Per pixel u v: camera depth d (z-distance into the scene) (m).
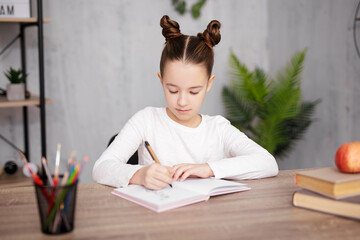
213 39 1.26
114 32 2.85
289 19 2.99
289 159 3.03
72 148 2.81
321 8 2.61
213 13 3.14
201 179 1.10
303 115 2.74
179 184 1.04
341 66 2.43
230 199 0.96
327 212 0.85
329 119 2.57
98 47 2.81
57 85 2.72
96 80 2.83
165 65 1.24
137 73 2.94
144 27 2.92
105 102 2.88
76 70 2.77
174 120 1.46
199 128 1.46
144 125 1.46
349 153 0.90
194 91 1.23
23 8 2.17
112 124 2.91
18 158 2.62
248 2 3.24
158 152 1.45
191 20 3.06
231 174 1.14
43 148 2.19
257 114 2.86
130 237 0.72
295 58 2.68
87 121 2.84
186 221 0.81
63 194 0.73
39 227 0.78
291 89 2.69
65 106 2.76
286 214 0.85
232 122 2.94
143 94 2.98
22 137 2.63
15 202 0.95
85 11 2.75
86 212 0.86
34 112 2.64
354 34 2.28
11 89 2.14
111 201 0.95
